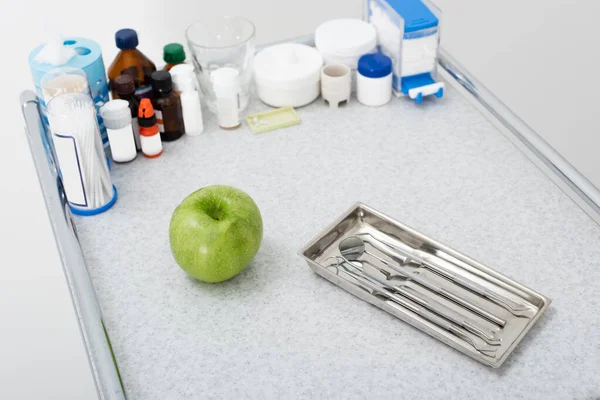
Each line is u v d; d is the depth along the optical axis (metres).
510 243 1.14
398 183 1.26
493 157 1.32
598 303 1.04
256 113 1.44
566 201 1.22
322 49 1.48
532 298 1.03
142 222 1.20
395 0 1.46
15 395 1.88
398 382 0.95
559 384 0.94
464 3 1.96
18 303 1.84
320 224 1.18
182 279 1.10
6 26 1.66
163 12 1.78
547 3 1.95
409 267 1.11
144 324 1.04
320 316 1.04
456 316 1.03
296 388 0.95
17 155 1.75
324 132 1.39
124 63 1.36
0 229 1.79
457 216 1.19
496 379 0.95
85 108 1.15
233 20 1.51
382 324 1.02
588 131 2.11
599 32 1.96
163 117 1.34
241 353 0.99
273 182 1.27
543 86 2.08
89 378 1.91
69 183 1.19
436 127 1.40
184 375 0.97
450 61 1.45
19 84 1.73
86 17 1.73
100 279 1.11
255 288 1.08
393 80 1.49
